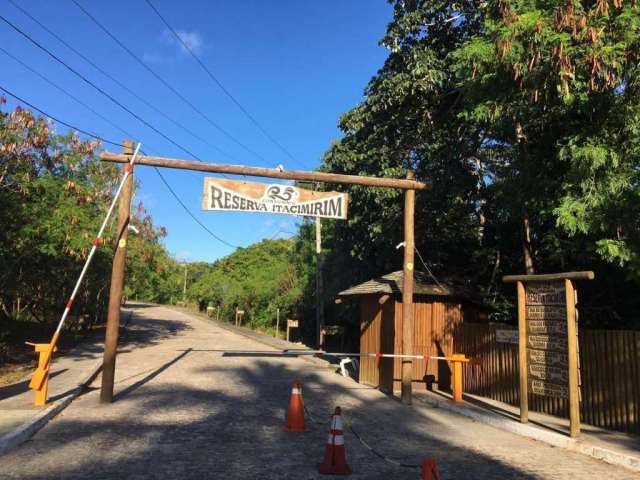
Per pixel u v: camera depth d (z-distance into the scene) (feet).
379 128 51.78
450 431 30.63
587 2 26.76
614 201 27.35
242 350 77.05
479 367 42.06
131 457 23.21
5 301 73.41
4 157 52.21
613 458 24.40
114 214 70.64
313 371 57.67
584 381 31.55
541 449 26.94
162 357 63.16
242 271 190.39
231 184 38.88
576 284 41.52
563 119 32.24
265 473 21.56
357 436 28.60
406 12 47.67
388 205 53.11
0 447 23.40
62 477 20.30
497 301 51.31
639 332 28.73
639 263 27.22
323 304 90.27
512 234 51.90
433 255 58.39
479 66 31.04
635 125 27.48
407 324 40.75
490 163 47.98
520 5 28.50
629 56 25.61
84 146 67.87
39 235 55.98
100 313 123.44
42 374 31.86
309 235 112.57
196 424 30.07
